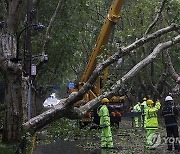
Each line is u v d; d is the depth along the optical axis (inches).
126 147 833.5
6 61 627.2
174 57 1956.2
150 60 564.1
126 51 513.7
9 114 661.3
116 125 1242.0
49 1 1669.5
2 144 648.4
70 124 1096.2
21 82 657.6
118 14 1156.5
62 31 1722.4
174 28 545.3
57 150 773.9
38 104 1711.4
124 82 555.2
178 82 1055.0
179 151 771.4
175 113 779.4
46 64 1780.3
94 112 1100.5
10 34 621.3
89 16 1953.7
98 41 1184.8
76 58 2188.7
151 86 1919.3
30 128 514.9
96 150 781.9
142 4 1758.1
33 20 1043.3
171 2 840.9
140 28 1702.8
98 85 1186.0
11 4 613.3
